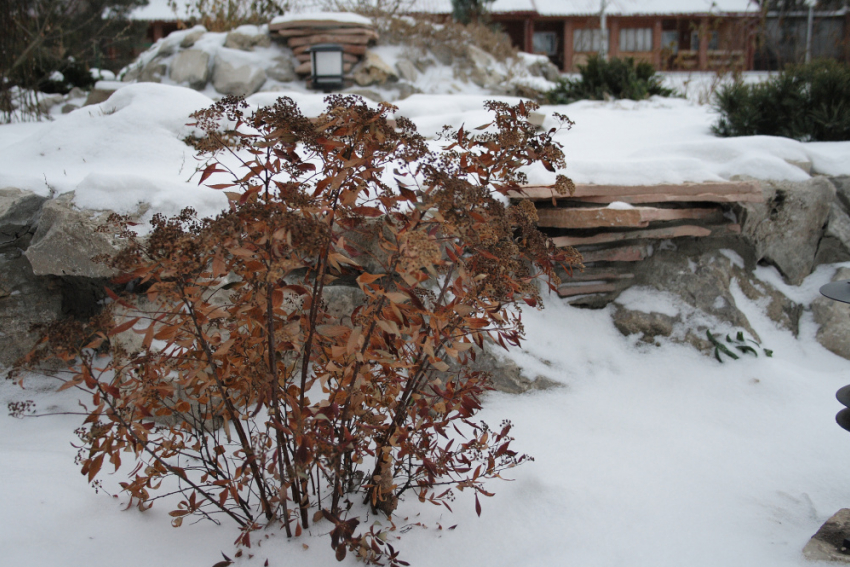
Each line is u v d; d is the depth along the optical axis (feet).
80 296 11.38
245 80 30.07
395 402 7.72
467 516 8.25
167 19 68.33
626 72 34.17
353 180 6.72
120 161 13.19
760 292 14.11
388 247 6.73
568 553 7.59
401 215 6.86
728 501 8.66
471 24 40.52
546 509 8.42
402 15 37.76
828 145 18.67
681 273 13.52
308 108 18.70
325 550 7.35
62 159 13.32
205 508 8.16
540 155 7.45
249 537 7.38
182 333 7.04
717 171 15.53
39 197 11.48
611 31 85.20
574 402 11.08
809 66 21.74
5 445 9.27
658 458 9.67
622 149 19.54
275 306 6.66
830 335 13.41
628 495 8.71
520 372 11.27
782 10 53.16
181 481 8.68
